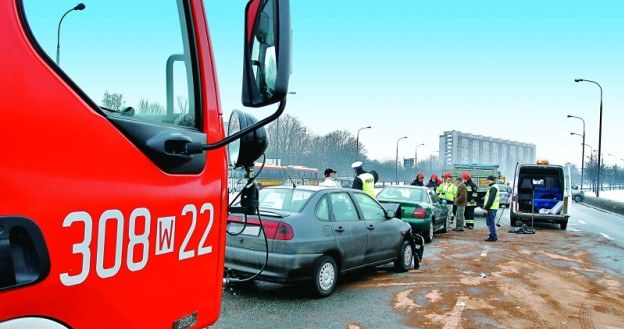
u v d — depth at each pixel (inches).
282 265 242.2
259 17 78.0
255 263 247.1
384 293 275.0
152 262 69.5
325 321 220.8
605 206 1293.1
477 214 946.7
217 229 85.2
